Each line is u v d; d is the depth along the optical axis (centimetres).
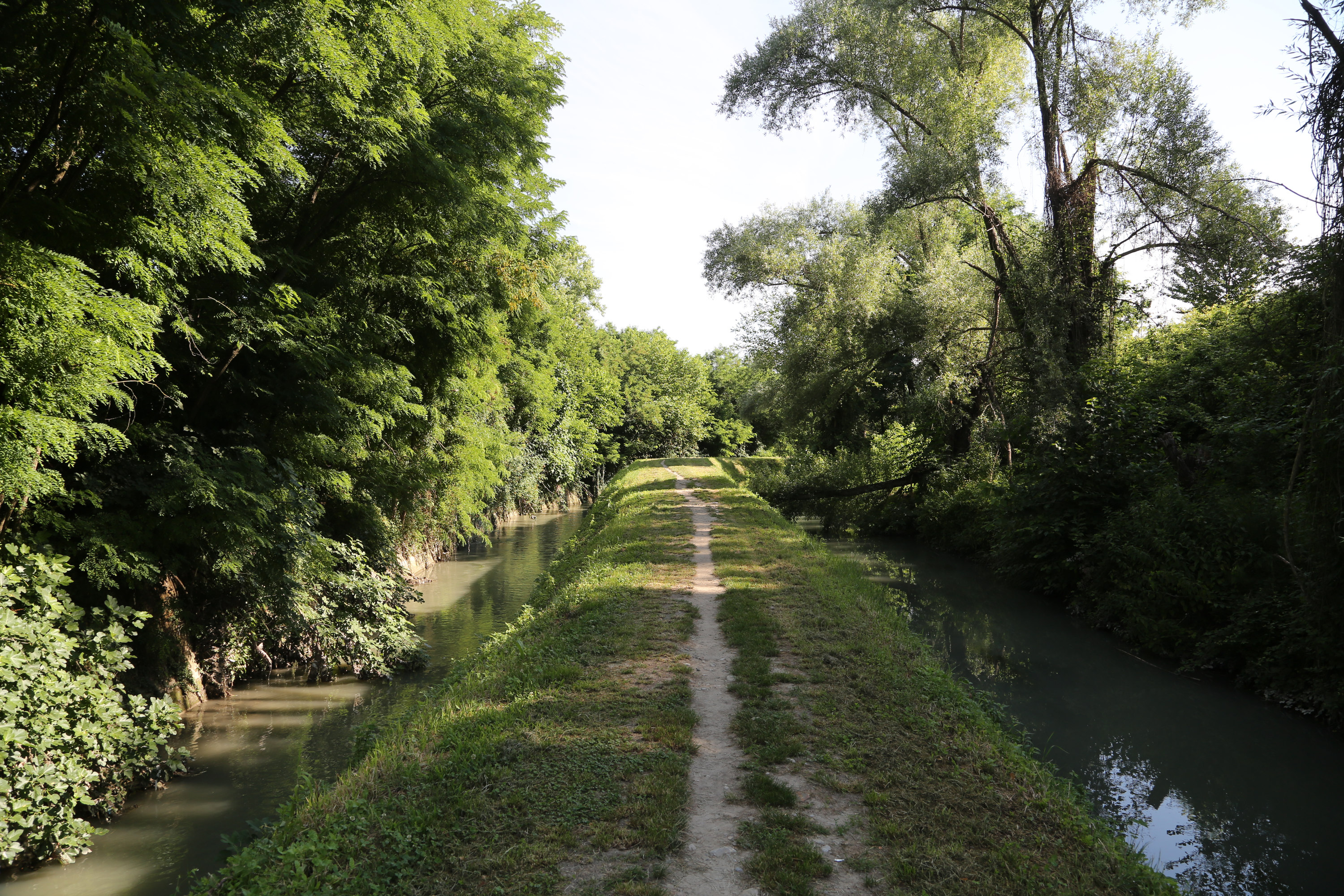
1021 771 561
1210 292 1755
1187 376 1625
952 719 655
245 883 423
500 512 3591
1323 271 884
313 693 1155
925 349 2378
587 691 709
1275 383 1287
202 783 830
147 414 1048
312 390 1173
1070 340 1897
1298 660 1024
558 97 1475
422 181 1192
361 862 423
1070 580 1612
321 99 1005
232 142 836
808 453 3500
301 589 1191
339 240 1330
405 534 1825
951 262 2347
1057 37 1922
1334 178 804
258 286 1073
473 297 1541
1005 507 1855
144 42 705
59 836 670
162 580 1030
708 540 1670
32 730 684
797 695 700
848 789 519
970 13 2298
